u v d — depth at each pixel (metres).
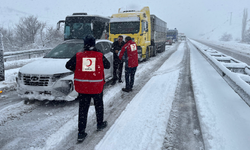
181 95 5.03
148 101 4.55
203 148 2.67
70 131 3.25
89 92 2.91
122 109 4.17
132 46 5.29
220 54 9.78
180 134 3.06
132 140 2.87
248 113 3.54
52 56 5.26
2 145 2.85
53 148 2.77
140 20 10.18
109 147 2.71
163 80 6.70
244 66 5.86
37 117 3.82
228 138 2.72
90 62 2.89
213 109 3.75
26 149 2.75
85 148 2.74
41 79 4.16
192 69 8.26
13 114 3.95
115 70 6.25
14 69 9.38
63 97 4.22
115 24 10.47
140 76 7.65
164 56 15.26
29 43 21.30
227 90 5.03
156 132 3.08
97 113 3.18
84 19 10.16
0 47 6.70
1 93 5.50
